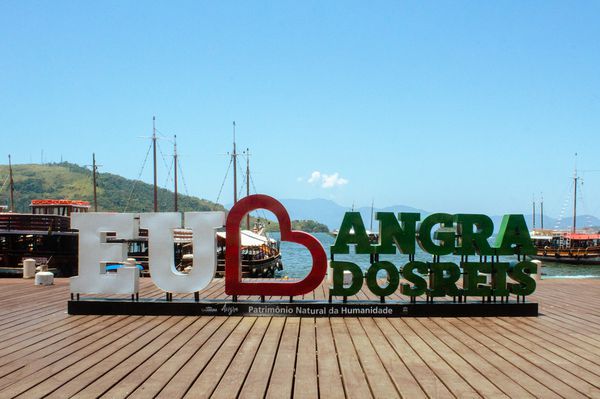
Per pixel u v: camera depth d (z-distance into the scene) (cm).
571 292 1670
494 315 1204
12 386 695
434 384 708
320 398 655
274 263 3953
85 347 901
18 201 17712
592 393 676
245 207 1187
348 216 1190
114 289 1198
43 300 1425
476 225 1230
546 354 866
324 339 964
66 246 3409
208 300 1222
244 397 655
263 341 946
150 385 699
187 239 3775
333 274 1191
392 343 936
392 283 1198
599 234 6444
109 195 17950
